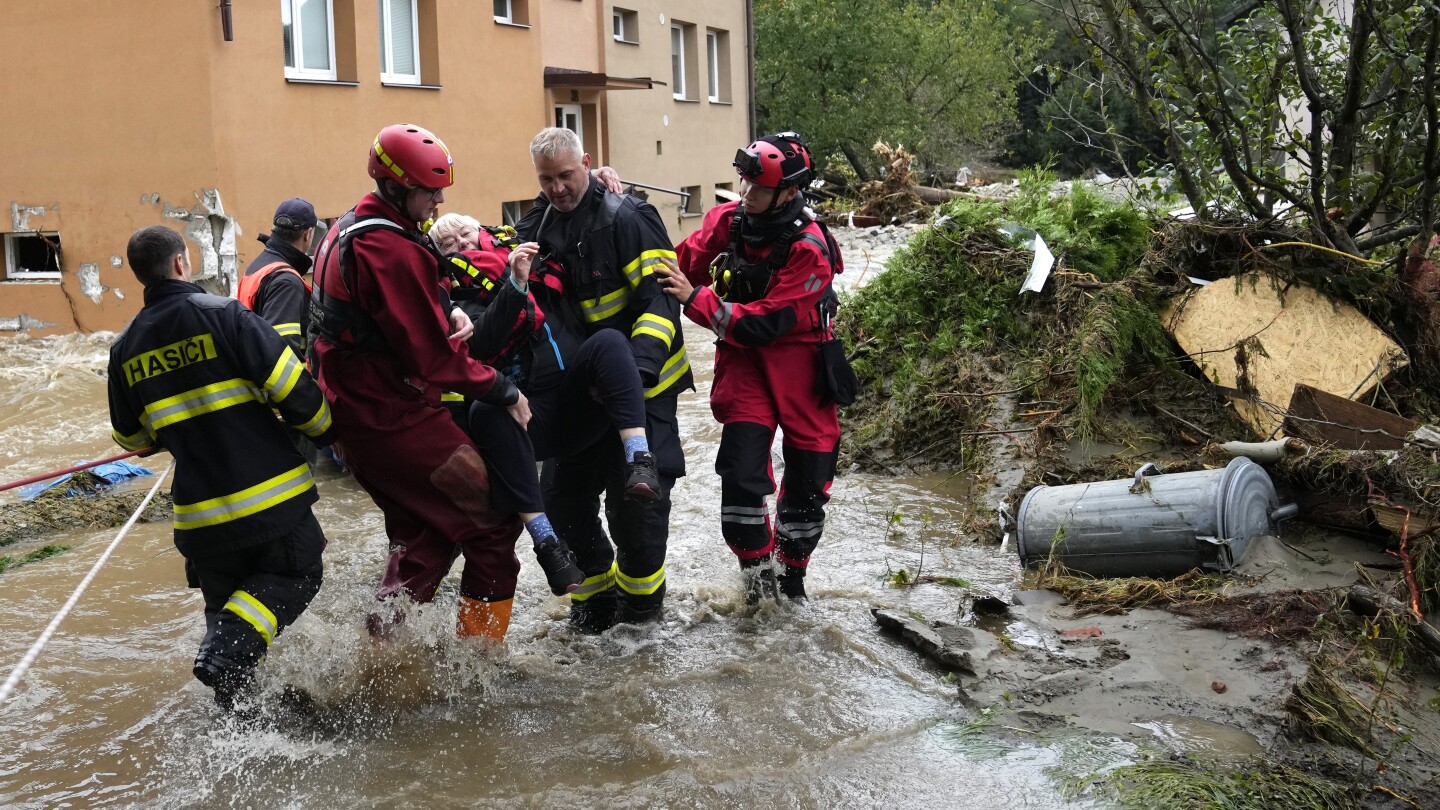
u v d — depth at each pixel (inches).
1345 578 183.8
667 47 895.7
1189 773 137.1
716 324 183.8
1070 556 202.2
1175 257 283.0
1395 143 279.0
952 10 1471.5
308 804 138.6
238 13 469.1
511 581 173.0
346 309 158.7
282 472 159.0
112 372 158.4
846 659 177.8
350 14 526.9
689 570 217.0
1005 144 1748.3
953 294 314.8
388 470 164.7
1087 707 157.1
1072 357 263.4
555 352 181.6
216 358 154.6
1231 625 175.0
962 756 146.2
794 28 1387.8
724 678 172.1
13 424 351.9
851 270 701.3
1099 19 315.0
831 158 1488.7
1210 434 247.9
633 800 137.8
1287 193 283.4
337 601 185.3
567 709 163.6
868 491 270.4
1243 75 303.0
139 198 474.6
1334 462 199.9
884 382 313.0
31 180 489.4
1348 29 300.8
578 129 780.6
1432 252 294.4
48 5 473.4
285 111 494.0
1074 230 311.3
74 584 214.4
